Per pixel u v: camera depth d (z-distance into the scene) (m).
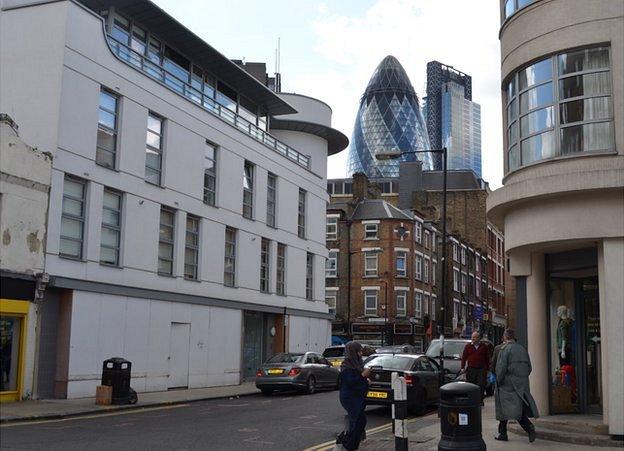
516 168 14.16
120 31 25.31
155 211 24.81
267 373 24.64
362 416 10.20
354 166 197.62
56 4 20.97
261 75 42.53
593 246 13.26
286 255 35.03
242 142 31.05
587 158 12.72
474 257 71.75
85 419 15.79
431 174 82.50
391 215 57.38
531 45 13.80
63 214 20.73
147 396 21.88
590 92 12.98
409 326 55.72
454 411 8.27
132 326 23.12
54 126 20.36
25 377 19.05
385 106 195.12
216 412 17.86
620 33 12.64
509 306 86.12
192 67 29.56
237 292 30.02
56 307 20.45
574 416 13.61
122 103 23.34
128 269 23.19
